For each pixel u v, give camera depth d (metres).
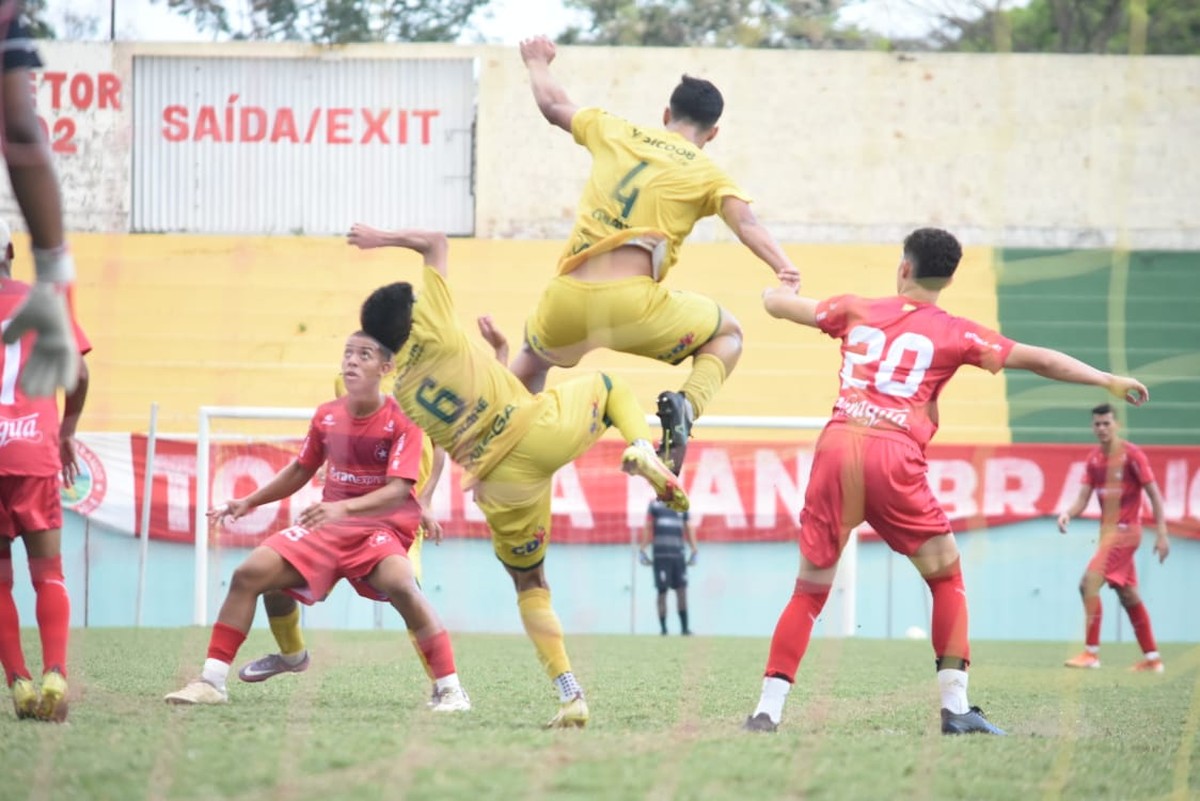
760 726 14.28
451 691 15.57
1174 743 14.48
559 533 38.38
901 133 44.19
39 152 8.66
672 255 15.60
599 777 10.24
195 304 40.81
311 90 42.34
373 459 15.88
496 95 45.88
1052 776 11.49
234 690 17.16
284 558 15.60
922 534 14.90
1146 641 27.61
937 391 15.21
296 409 36.41
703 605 37.69
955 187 44.09
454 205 45.84
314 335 41.72
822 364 46.38
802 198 45.69
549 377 44.69
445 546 34.12
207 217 39.84
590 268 15.30
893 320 15.12
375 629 33.12
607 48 47.22
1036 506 39.28
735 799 9.70
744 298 46.66
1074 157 42.97
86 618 35.97
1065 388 46.75
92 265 39.12
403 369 14.07
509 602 34.25
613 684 20.00
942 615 15.08
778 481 37.69
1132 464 28.33
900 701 18.27
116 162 37.72
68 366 8.66
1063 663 28.75
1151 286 46.78
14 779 9.99
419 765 10.54
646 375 44.84
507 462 14.01
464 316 45.31
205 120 38.91
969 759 12.16
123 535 36.44
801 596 14.80
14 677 13.80
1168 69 41.72
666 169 15.37
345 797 9.48
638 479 38.59
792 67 45.53
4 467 13.95
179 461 36.75
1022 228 44.00
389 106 44.31
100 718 13.72
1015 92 41.84
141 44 36.66
